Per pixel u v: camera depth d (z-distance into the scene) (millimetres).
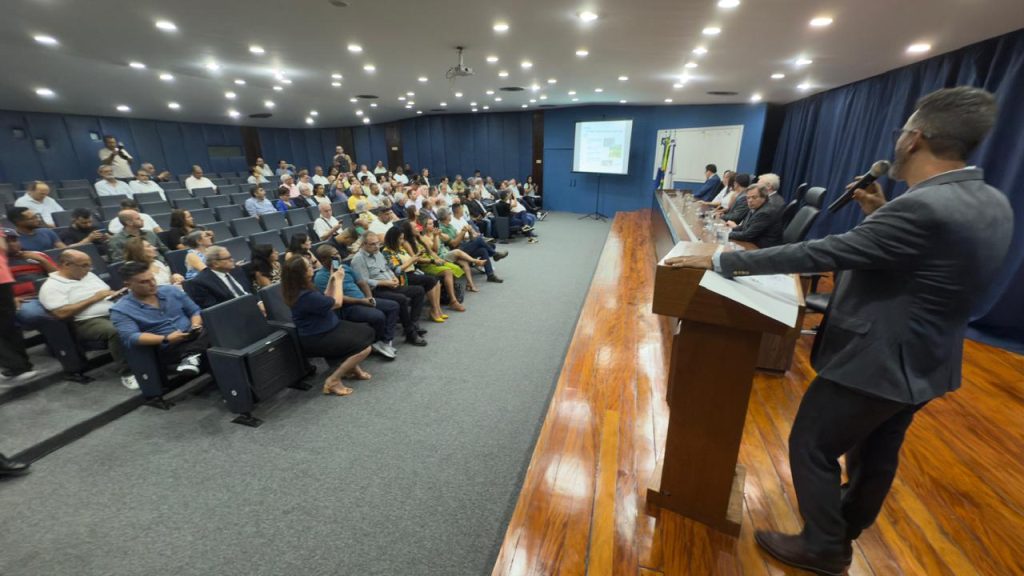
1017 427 2086
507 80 6816
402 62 5574
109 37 4461
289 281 2576
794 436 1237
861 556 1375
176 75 6785
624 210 10836
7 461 2008
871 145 5559
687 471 1435
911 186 1043
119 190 6512
